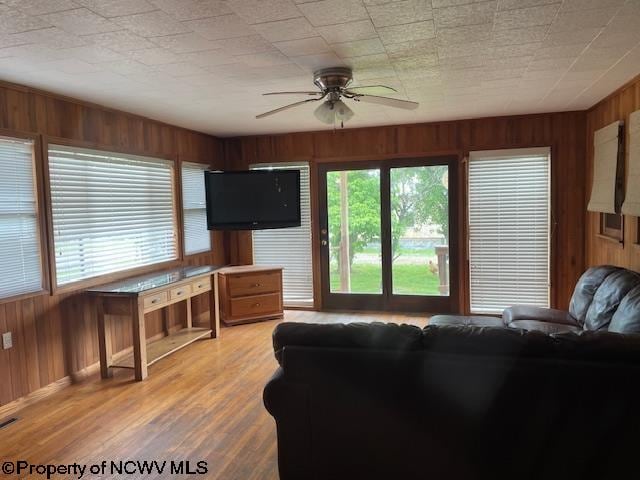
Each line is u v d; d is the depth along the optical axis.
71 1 2.01
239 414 3.08
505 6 2.19
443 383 1.97
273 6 2.12
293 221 5.74
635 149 3.42
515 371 1.89
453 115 4.96
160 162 4.89
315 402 2.12
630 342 1.85
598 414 1.83
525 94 4.04
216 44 2.61
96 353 3.97
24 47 2.57
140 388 3.57
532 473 1.93
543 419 1.88
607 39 2.68
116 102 3.96
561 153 4.96
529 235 5.14
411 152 5.43
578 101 4.38
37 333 3.44
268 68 3.10
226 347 4.52
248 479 2.35
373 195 5.69
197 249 5.61
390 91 3.85
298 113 4.59
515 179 5.14
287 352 2.12
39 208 3.46
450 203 5.39
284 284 6.12
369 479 2.12
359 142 5.62
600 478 1.87
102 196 4.12
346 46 2.69
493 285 5.31
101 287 3.88
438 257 5.52
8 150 3.25
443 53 2.87
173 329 5.03
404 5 2.15
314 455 2.16
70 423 3.01
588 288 3.62
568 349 1.89
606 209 4.00
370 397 2.05
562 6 2.21
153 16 2.20
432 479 2.05
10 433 2.89
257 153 6.01
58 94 3.61
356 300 5.88
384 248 5.69
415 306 5.67
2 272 3.21
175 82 3.38
